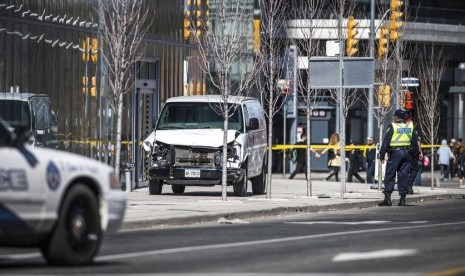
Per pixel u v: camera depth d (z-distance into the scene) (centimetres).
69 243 3375
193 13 9038
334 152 11038
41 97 6538
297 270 3278
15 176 3238
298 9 11050
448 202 7769
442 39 14638
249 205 6128
